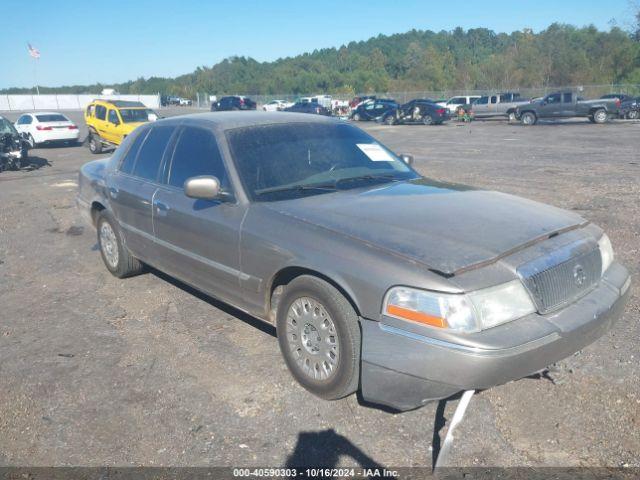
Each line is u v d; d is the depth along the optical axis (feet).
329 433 10.44
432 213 11.41
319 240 11.02
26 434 10.66
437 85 313.53
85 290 18.38
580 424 10.42
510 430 10.34
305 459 9.78
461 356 9.00
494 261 9.73
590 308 10.30
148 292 17.85
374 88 340.39
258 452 9.99
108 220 18.54
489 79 260.42
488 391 11.55
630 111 103.24
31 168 52.29
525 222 11.08
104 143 67.36
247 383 12.20
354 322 10.41
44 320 16.01
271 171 13.47
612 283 11.26
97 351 13.94
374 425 10.63
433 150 60.08
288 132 14.79
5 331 15.33
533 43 264.11
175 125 16.16
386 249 10.13
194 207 13.94
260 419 10.93
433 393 9.43
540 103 100.94
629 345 13.20
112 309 16.62
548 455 9.66
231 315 15.84
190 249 14.30
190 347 13.96
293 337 11.83
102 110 67.87
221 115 15.72
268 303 12.39
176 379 12.48
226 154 13.61
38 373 12.92
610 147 56.54
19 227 28.12
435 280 9.37
